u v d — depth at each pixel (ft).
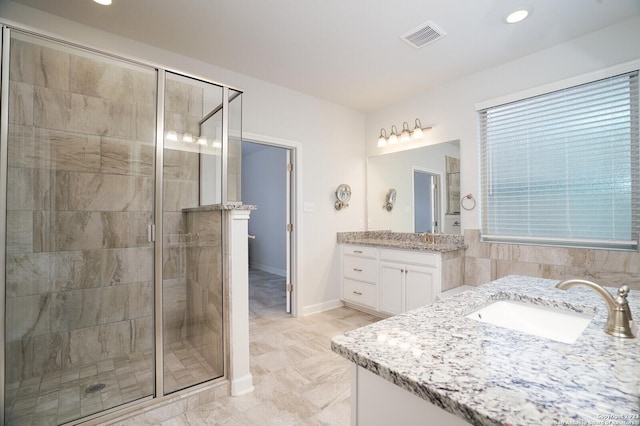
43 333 6.42
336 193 12.73
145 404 5.65
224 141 7.59
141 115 7.04
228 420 5.60
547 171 8.50
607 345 2.42
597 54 7.61
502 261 9.27
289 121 11.26
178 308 6.95
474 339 2.55
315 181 12.08
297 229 11.51
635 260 7.02
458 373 1.98
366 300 11.56
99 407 5.58
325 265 12.34
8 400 5.41
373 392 2.31
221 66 9.48
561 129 8.23
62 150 6.70
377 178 13.32
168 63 8.58
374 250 11.27
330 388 6.63
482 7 6.73
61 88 6.62
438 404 1.79
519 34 7.75
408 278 10.09
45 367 6.38
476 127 9.91
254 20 7.19
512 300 4.16
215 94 7.63
